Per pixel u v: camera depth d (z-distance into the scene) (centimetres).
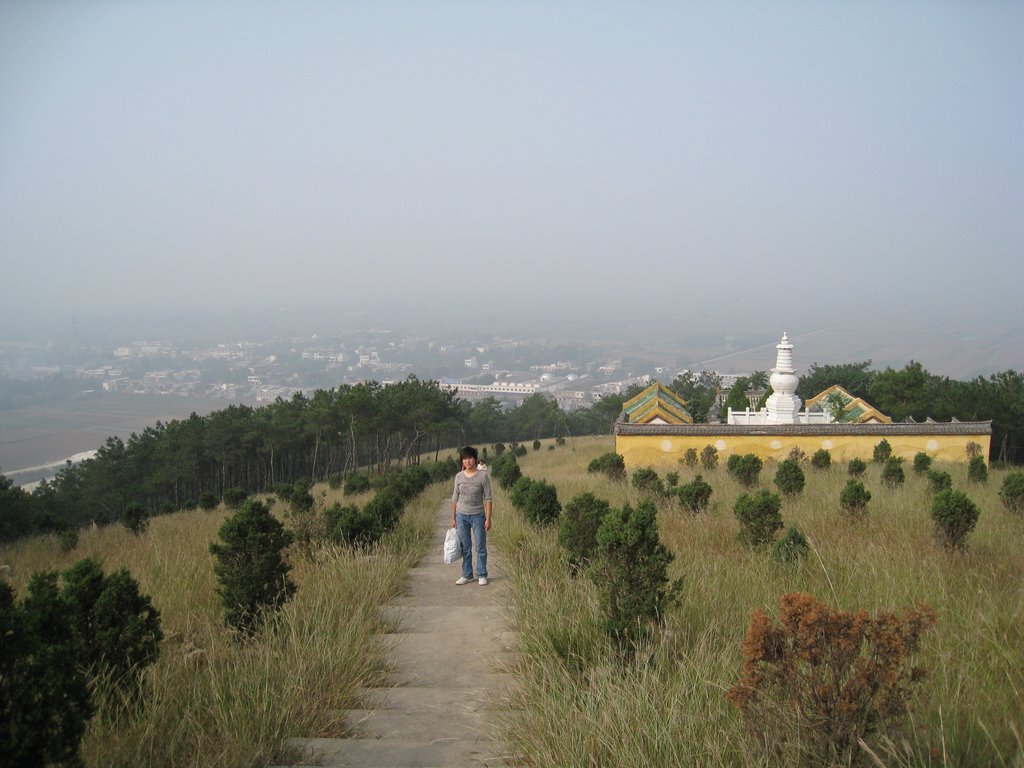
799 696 381
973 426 2992
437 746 453
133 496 4888
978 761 365
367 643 650
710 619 624
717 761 381
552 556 986
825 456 2605
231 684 515
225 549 699
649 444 3108
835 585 732
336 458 6812
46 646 393
